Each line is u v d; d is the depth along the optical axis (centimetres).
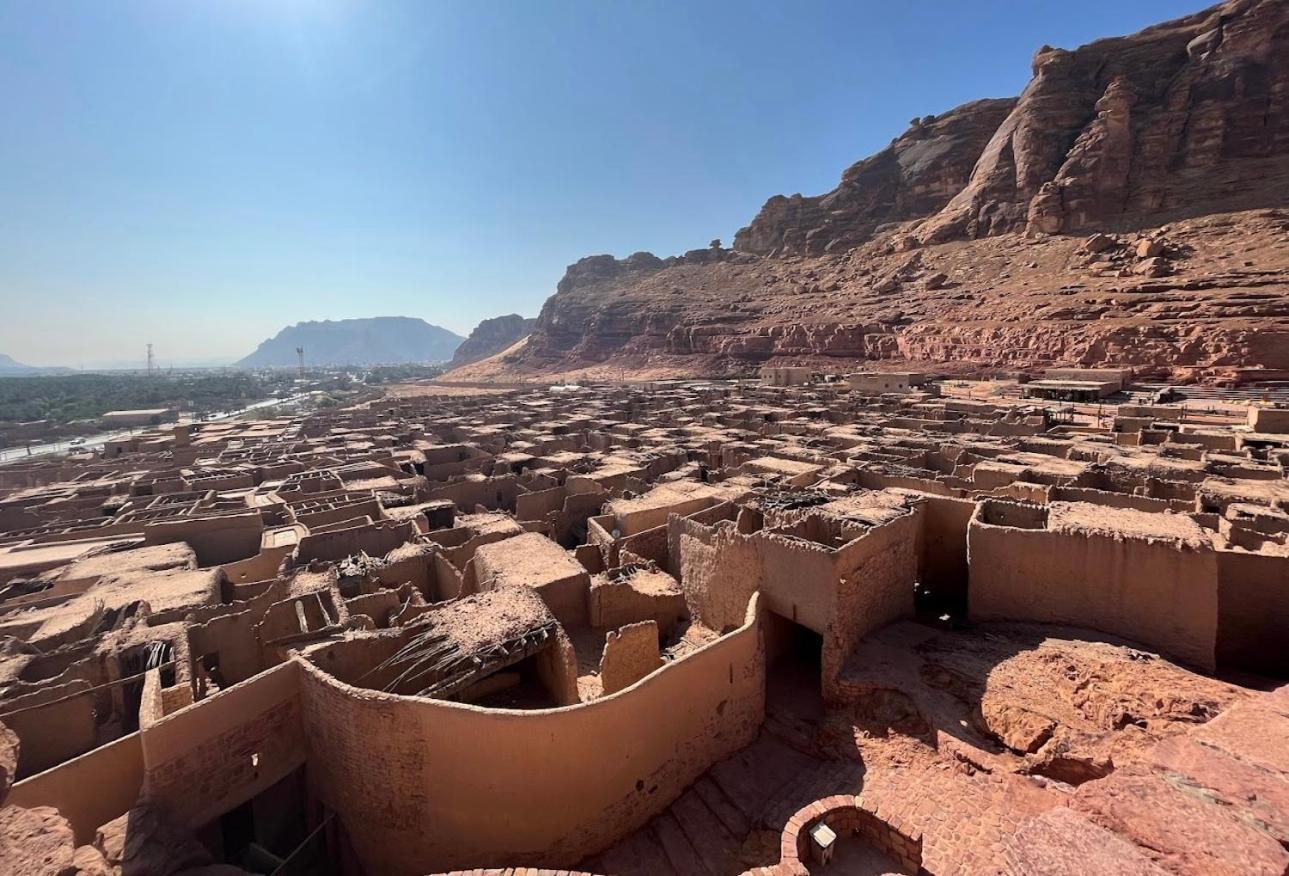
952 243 13088
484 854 1213
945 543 1984
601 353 17962
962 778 1226
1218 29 11369
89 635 1869
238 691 1291
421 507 3127
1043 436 4116
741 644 1492
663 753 1338
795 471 3209
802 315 13025
